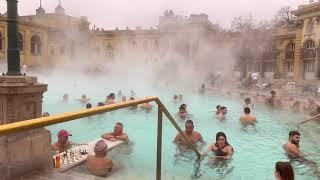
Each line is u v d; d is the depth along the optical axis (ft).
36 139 14.28
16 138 13.46
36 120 8.22
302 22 100.27
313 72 95.20
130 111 46.60
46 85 15.28
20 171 13.58
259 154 25.16
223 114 41.75
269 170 21.02
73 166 17.52
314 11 92.73
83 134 31.96
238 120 41.88
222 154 22.74
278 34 113.91
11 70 14.39
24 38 130.41
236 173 20.30
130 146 26.11
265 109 53.78
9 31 14.26
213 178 19.11
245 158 23.86
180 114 42.32
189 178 18.75
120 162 21.02
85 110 9.86
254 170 20.94
